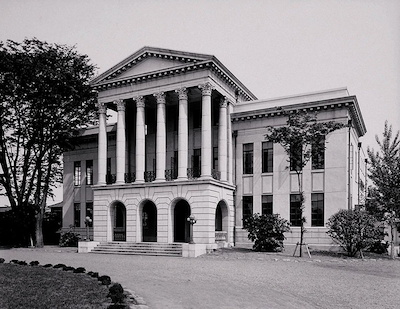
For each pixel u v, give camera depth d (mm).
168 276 17266
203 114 31000
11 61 35375
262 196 33375
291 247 30609
